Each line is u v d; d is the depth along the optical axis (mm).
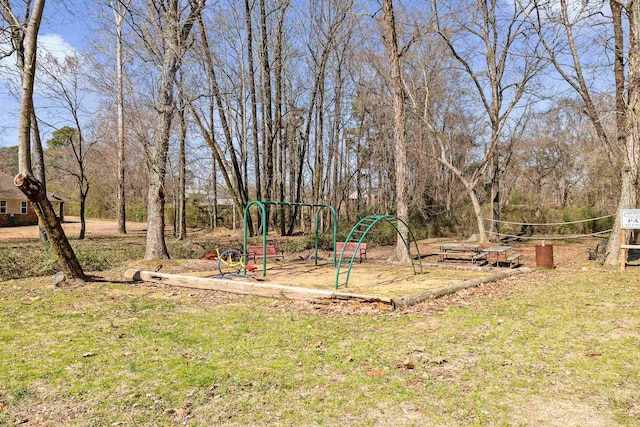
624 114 12180
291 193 29531
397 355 4391
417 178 26312
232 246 17281
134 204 45656
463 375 3863
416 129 24578
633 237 13805
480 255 12461
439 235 25094
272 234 27281
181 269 11102
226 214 40031
